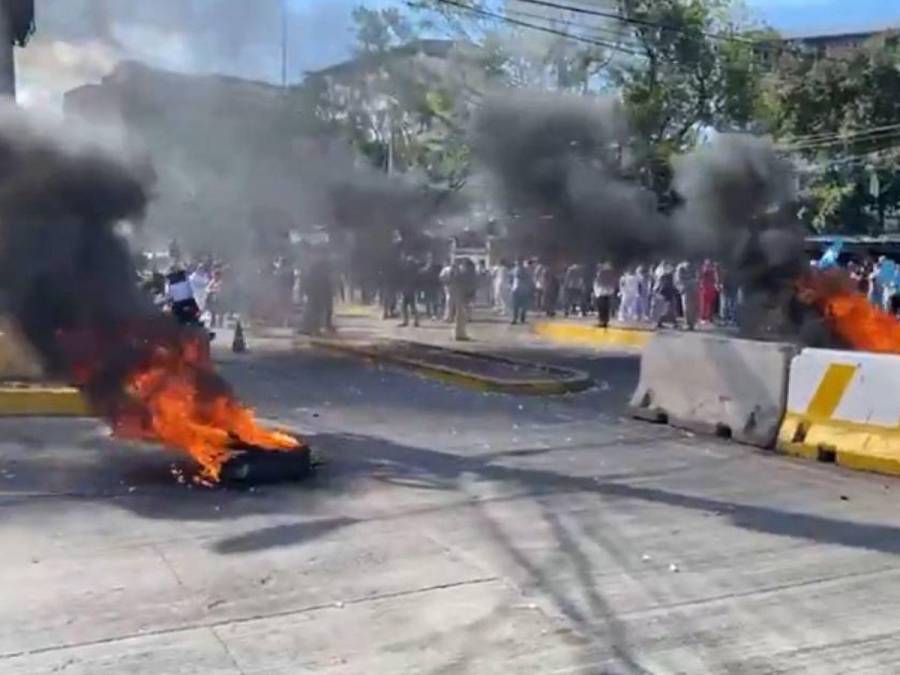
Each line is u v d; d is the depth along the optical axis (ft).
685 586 15.08
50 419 28.04
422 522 18.42
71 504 19.38
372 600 14.38
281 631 13.23
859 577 15.55
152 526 17.97
